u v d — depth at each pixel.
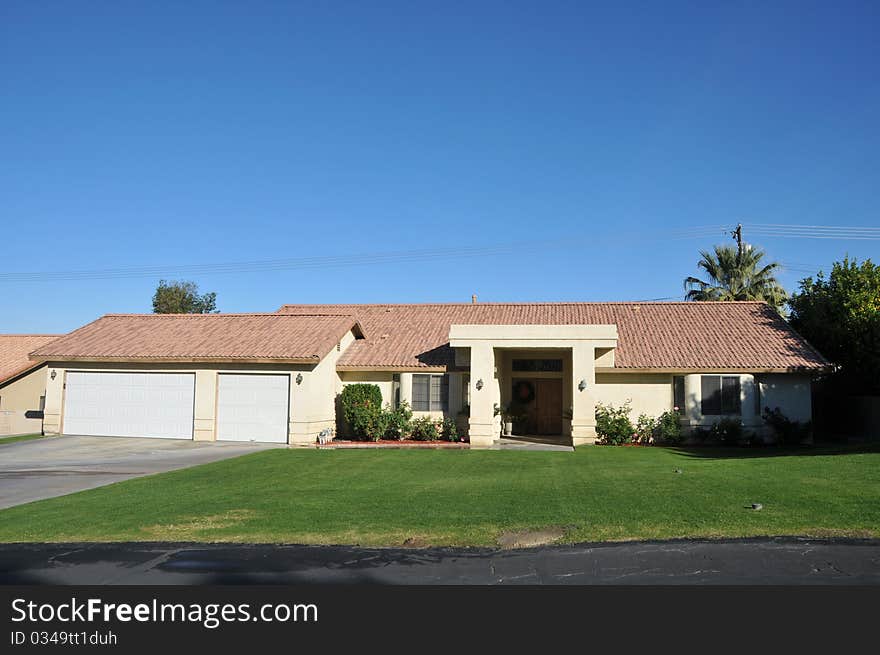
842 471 12.86
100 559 8.62
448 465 16.66
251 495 12.59
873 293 23.16
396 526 9.76
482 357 21.80
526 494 11.91
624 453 19.06
